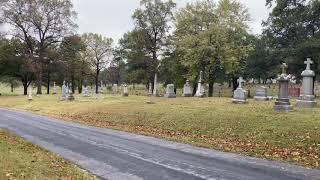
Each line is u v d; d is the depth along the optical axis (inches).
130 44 2829.7
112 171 473.4
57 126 974.4
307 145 605.3
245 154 577.0
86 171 476.4
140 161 526.6
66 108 1499.8
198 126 843.4
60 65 2701.8
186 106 1151.6
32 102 1867.6
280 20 2311.8
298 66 2209.6
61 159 547.5
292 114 836.6
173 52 2618.1
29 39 2581.2
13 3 2492.6
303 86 1012.5
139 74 2716.5
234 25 1953.7
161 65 2662.4
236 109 987.3
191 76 1993.1
